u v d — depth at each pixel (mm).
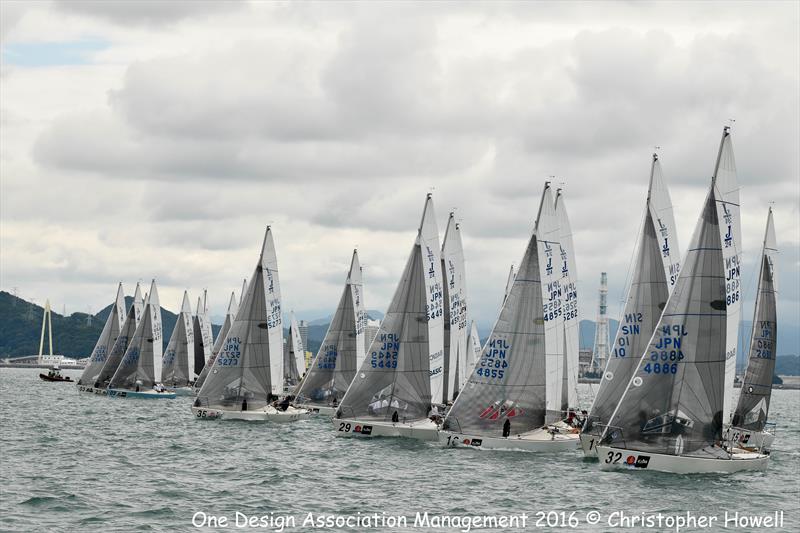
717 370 81312
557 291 101500
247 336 129875
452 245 124625
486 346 96812
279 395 133125
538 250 98250
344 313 145625
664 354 81562
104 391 197875
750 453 88500
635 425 82125
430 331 109625
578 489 74875
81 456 91875
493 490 74500
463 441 96688
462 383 125500
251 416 128875
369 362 108062
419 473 82375
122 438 108438
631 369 90938
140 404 170625
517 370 96250
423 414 106938
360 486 76125
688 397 81125
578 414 105500
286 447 99688
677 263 94500
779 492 76500
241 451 96688
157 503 67750
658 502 70500
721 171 90562
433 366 109688
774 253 113938
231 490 73562
